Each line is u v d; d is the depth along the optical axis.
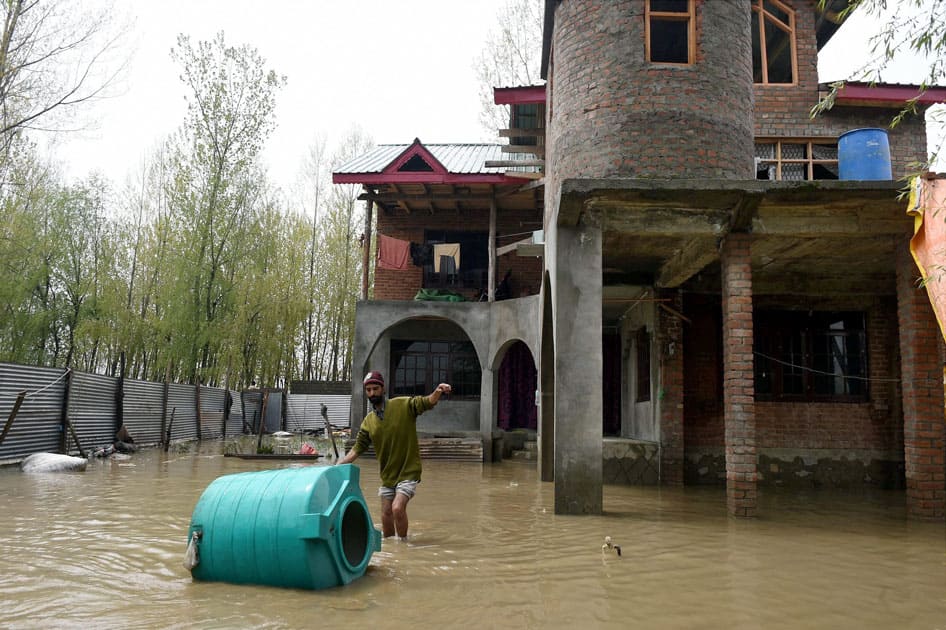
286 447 19.48
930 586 4.95
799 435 11.83
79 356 25.98
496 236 19.80
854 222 8.34
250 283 24.36
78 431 14.76
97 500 8.59
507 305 16.83
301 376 32.84
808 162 13.55
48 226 24.66
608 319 15.65
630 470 11.74
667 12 9.09
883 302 11.98
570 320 8.30
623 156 8.80
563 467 8.10
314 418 27.38
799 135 13.50
